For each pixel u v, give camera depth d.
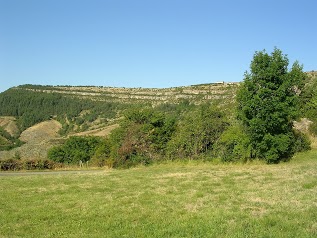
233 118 32.66
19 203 15.47
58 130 143.62
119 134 37.12
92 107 159.38
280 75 29.00
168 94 148.75
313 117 42.97
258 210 12.51
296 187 16.25
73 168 38.62
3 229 11.52
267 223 10.79
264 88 28.77
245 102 29.45
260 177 20.16
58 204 14.98
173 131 36.09
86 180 22.61
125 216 12.52
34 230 11.33
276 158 29.11
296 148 31.94
